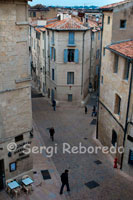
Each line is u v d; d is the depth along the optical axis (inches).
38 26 1941.4
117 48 834.8
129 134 768.3
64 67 1494.8
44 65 1781.5
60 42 1440.7
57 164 864.9
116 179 775.7
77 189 718.5
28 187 679.7
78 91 1549.0
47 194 685.9
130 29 914.7
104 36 986.1
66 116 1396.4
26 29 614.2
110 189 722.2
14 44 605.3
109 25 922.1
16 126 669.9
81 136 1127.6
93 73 1913.1
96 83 2063.2
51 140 1074.1
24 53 628.1
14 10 580.4
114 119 889.5
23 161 714.2
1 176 681.6
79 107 1555.1
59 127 1230.3
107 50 950.4
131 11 892.0
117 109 887.1
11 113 651.5
